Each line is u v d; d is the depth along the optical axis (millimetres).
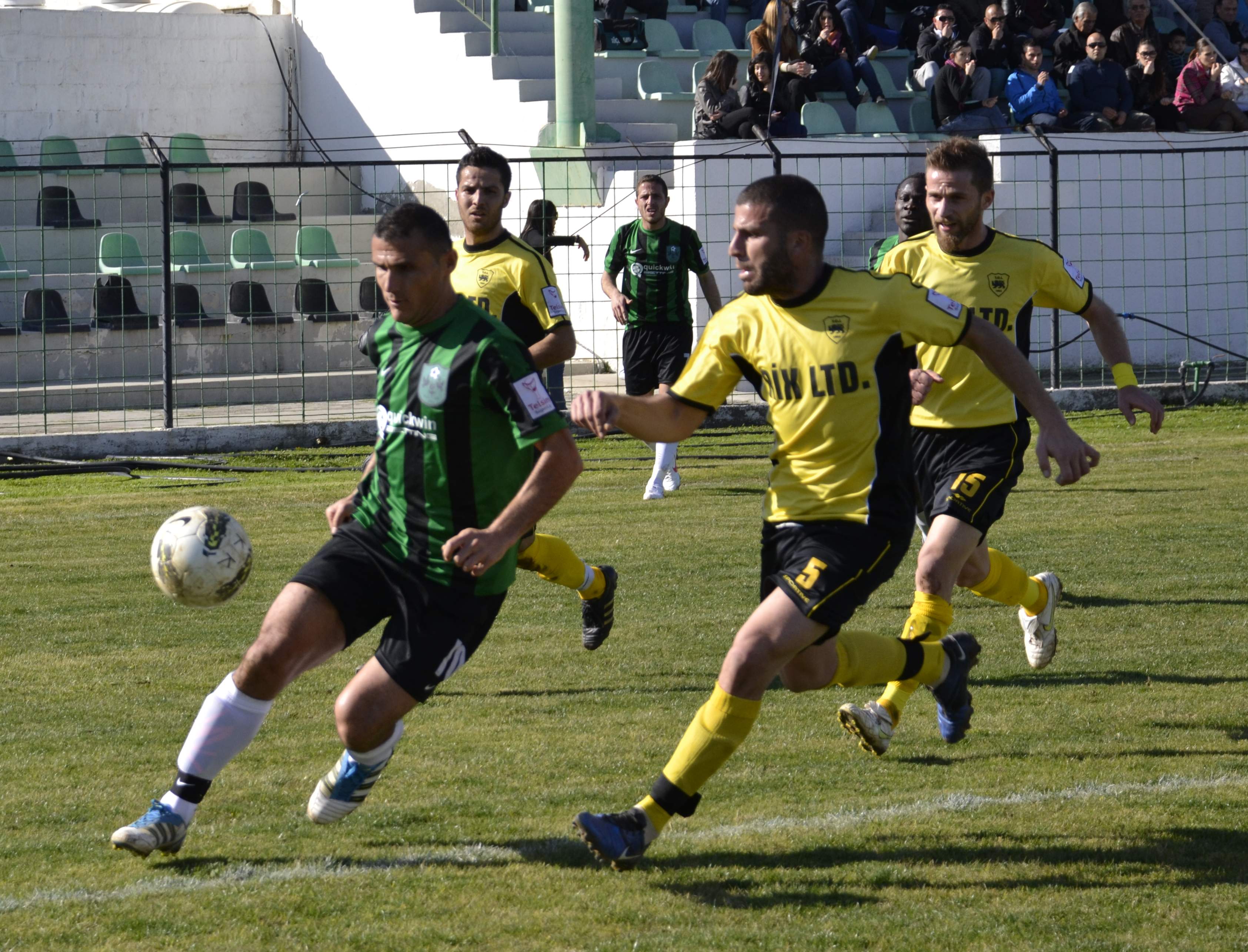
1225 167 30688
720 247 28219
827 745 8117
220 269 28906
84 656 10375
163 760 7855
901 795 7215
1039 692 9172
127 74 34188
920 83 33031
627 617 11539
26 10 33000
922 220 10820
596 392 6219
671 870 6238
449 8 34281
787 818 6891
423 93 33812
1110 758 7789
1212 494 17172
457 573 6207
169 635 11062
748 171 28344
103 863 6312
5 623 11461
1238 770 7547
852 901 5902
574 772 7625
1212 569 12930
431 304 6211
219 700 6223
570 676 9719
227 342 26719
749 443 23078
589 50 29531
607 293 17484
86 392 26469
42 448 21859
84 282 29672
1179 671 9625
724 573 13211
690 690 9359
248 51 35625
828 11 31562
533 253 10109
